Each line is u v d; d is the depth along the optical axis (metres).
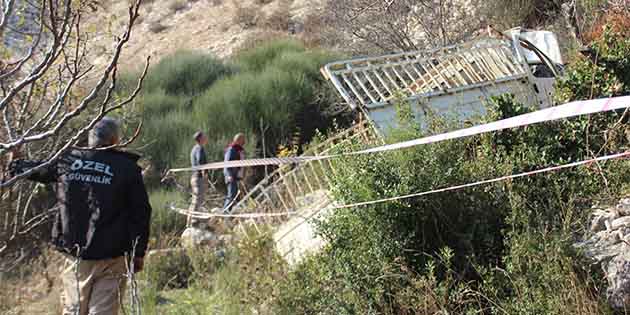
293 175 9.12
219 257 7.21
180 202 11.54
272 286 5.86
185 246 7.76
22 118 3.99
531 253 4.92
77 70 3.65
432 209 5.52
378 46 16.88
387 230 5.48
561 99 6.84
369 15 17.19
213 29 30.66
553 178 5.48
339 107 18.59
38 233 6.48
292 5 30.28
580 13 13.05
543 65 9.88
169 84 21.77
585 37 11.06
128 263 5.05
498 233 5.42
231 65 22.84
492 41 9.41
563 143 5.96
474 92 8.71
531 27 16.27
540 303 4.67
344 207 5.34
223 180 15.27
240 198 12.22
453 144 5.81
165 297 6.35
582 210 5.35
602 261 4.81
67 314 5.00
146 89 20.86
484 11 17.20
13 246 6.44
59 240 5.03
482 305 5.09
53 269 6.21
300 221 7.89
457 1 17.98
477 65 9.24
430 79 8.85
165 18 32.47
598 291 4.70
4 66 4.18
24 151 5.07
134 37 31.45
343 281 5.46
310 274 5.88
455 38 15.98
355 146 6.08
